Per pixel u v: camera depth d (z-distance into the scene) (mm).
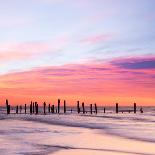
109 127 39625
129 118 65625
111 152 18281
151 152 18391
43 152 17875
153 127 39469
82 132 31938
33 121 52625
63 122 50250
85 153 17844
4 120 55469
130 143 22531
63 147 20047
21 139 24297
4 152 17703
